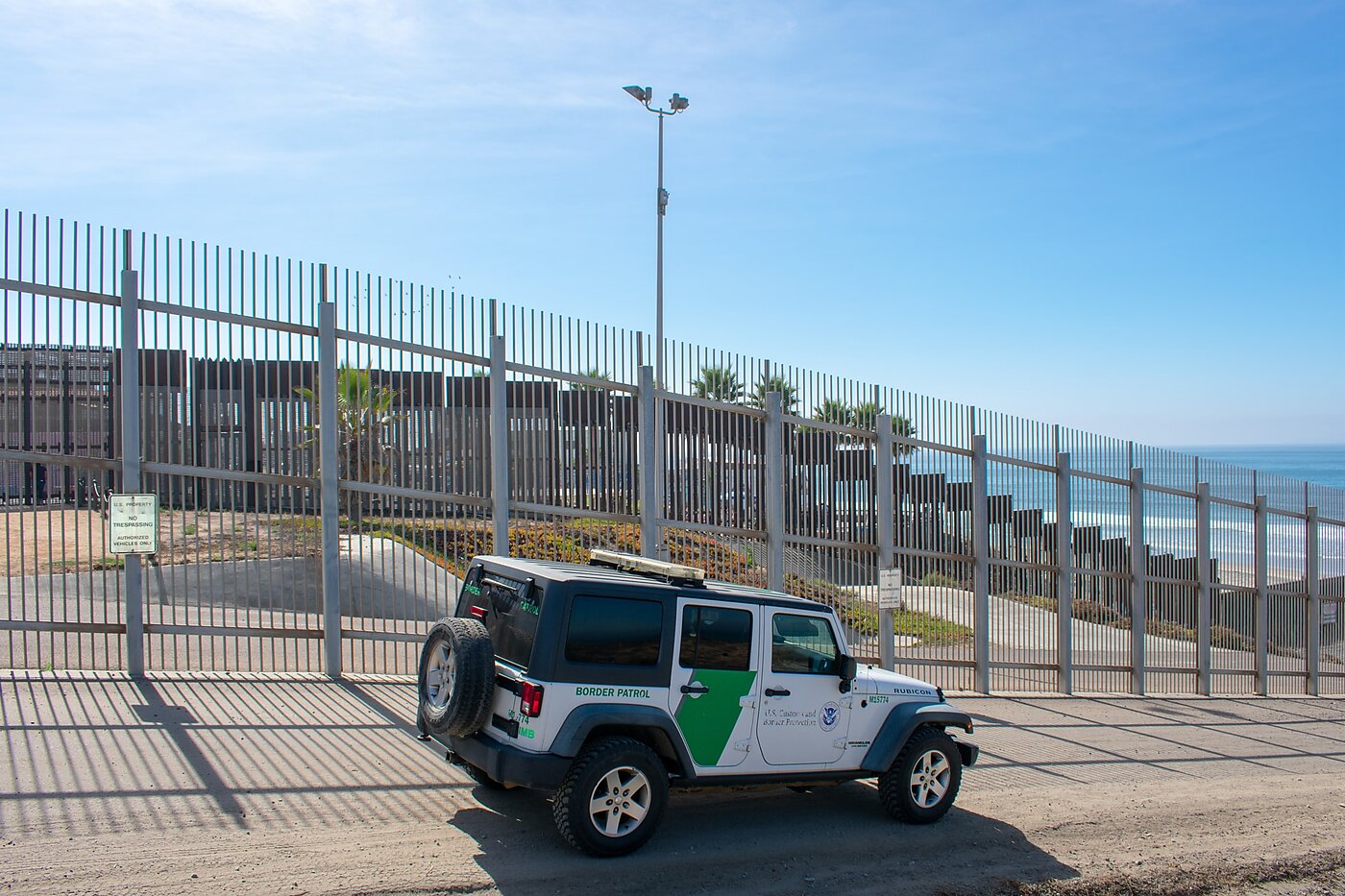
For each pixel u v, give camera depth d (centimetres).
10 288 903
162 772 739
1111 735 1359
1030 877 712
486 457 1140
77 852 589
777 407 1384
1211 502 2052
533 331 1164
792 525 1403
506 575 713
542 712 646
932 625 1552
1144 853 791
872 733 797
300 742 847
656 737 695
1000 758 1114
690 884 637
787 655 754
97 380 951
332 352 1041
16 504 913
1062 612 1738
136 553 969
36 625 942
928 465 1573
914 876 694
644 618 693
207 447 996
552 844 681
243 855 608
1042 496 1733
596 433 1220
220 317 994
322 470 1043
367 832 670
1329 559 2392
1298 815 961
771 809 825
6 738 775
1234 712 1772
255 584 1341
